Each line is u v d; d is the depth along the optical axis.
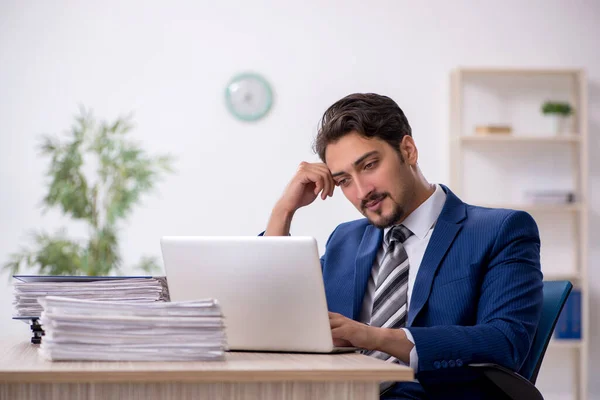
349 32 4.71
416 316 1.84
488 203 4.71
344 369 1.14
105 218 4.38
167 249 1.55
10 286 4.45
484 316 1.78
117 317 1.22
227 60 4.65
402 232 1.99
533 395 1.67
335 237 2.21
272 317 1.48
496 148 4.80
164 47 4.62
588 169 4.88
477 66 4.74
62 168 4.30
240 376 1.12
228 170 4.62
